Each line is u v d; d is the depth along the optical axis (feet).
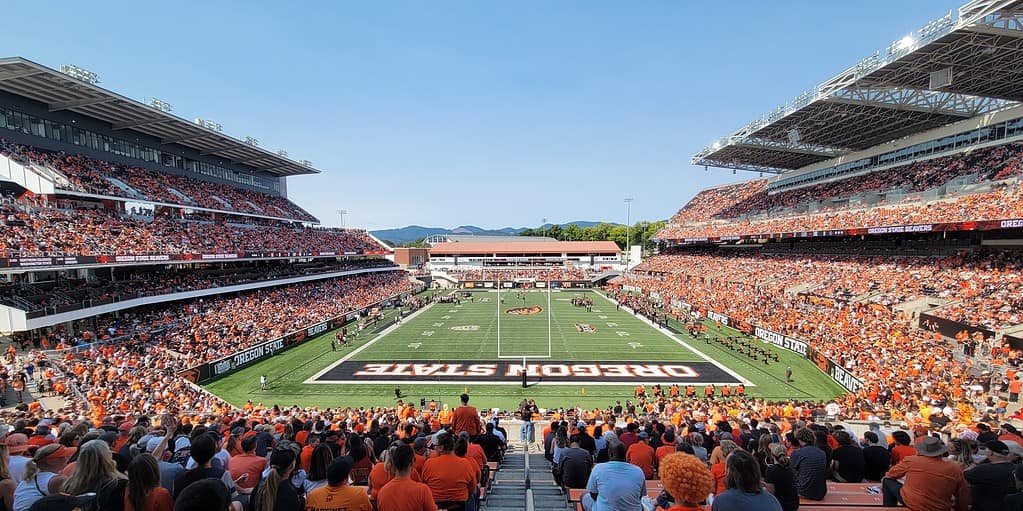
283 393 89.20
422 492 16.21
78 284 106.01
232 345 108.37
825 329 110.42
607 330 148.25
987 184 119.24
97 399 66.44
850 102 123.54
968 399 64.64
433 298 231.30
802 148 185.47
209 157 187.62
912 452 28.91
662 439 33.71
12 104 115.24
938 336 92.79
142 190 139.33
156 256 116.88
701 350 119.85
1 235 92.48
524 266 321.52
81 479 15.26
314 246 201.16
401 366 107.45
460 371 103.40
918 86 115.24
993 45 89.30
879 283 127.95
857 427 59.21
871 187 165.07
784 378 95.35
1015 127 124.26
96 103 122.11
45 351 82.53
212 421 50.47
